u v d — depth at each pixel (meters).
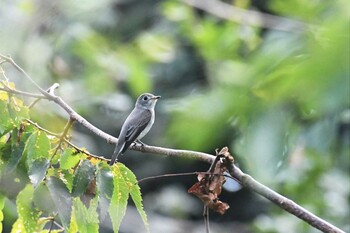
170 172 20.86
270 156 3.97
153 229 19.70
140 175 20.66
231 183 21.16
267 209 21.05
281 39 4.18
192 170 20.86
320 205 16.55
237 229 21.23
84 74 18.84
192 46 19.31
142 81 18.36
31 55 17.52
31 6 17.98
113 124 19.06
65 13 18.45
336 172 15.98
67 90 18.30
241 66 4.52
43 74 17.73
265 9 15.68
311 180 15.84
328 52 3.42
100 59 18.69
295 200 16.34
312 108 3.54
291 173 15.42
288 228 17.77
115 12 20.45
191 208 20.77
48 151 6.92
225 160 7.08
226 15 15.66
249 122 3.96
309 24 4.37
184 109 4.15
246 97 3.96
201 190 7.20
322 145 8.58
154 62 19.22
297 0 4.96
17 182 7.05
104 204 6.77
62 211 6.70
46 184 6.74
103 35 20.03
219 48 13.89
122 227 19.44
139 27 20.56
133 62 18.30
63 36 18.45
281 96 3.86
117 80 18.92
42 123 11.91
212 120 3.99
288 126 3.93
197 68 19.12
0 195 7.09
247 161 4.16
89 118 18.91
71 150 6.96
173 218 20.19
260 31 14.97
